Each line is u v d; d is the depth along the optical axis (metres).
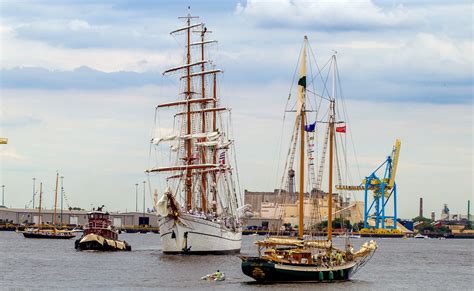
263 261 132.75
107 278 151.25
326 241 138.75
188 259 194.62
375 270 188.38
